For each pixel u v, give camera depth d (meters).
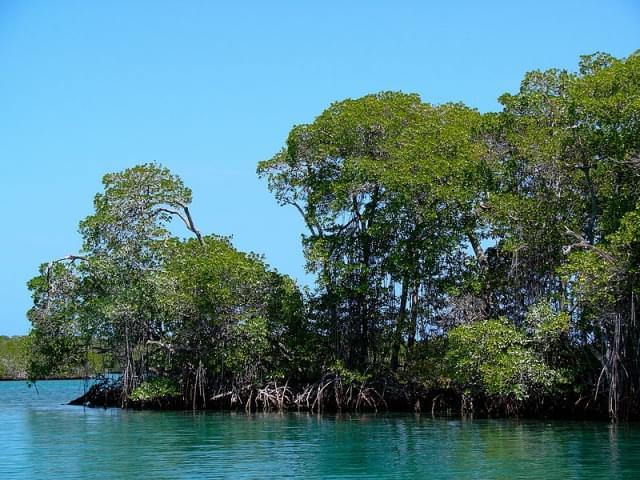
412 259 37.97
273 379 40.41
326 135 39.66
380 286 39.56
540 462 21.81
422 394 38.44
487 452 23.78
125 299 39.62
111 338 41.56
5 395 59.97
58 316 41.38
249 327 38.66
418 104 40.53
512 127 35.41
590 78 31.31
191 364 41.06
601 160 31.58
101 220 41.06
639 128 29.61
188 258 40.06
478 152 36.47
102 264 40.50
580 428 29.36
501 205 33.94
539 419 33.56
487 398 35.34
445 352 36.72
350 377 38.22
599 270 28.84
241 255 40.22
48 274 41.69
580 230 33.53
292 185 41.12
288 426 32.06
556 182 33.69
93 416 37.66
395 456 23.38
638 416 30.55
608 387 31.31
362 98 40.19
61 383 88.44
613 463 21.50
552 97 33.91
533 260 34.66
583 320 31.84
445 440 26.73
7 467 22.16
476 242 38.56
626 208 31.31
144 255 41.22
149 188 42.25
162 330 41.38
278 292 40.69
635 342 30.09
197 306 39.12
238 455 23.95
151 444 26.66
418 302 39.06
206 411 40.03
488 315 37.16
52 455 24.28
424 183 35.88
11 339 84.50
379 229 37.66
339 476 20.28
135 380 41.16
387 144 38.16
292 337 41.06
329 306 39.84
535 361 31.64
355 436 28.28
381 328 39.91
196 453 24.45
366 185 37.97
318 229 40.44
